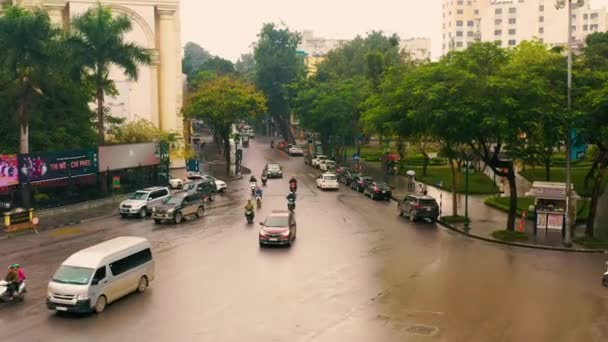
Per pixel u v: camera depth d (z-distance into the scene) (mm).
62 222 38844
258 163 84188
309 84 93688
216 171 73312
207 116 70562
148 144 54375
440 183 54844
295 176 68812
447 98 32562
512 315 20094
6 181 39500
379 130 43781
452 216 39250
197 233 35000
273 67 113438
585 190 39375
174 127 72750
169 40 71875
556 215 35375
